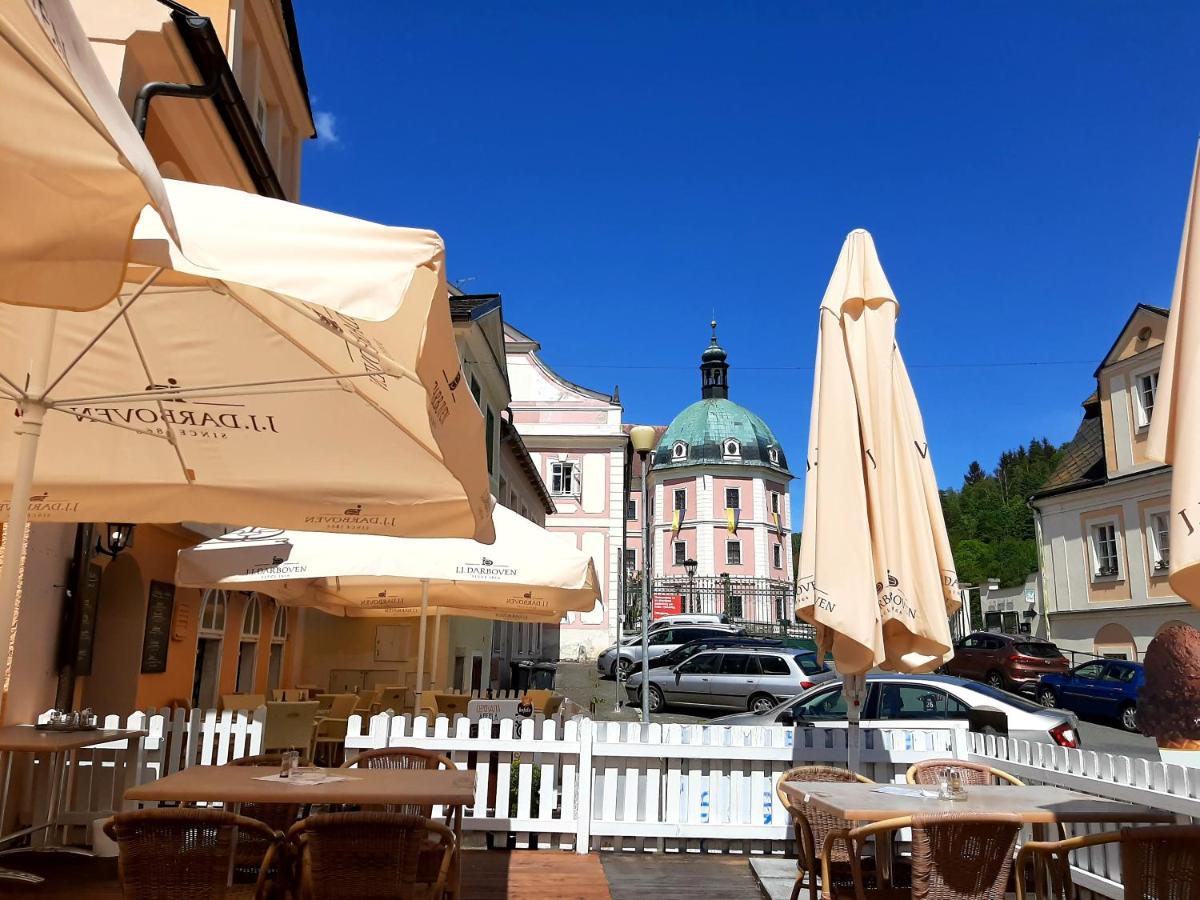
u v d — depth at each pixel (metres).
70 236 2.23
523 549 7.97
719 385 80.81
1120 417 31.27
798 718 11.80
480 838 7.75
